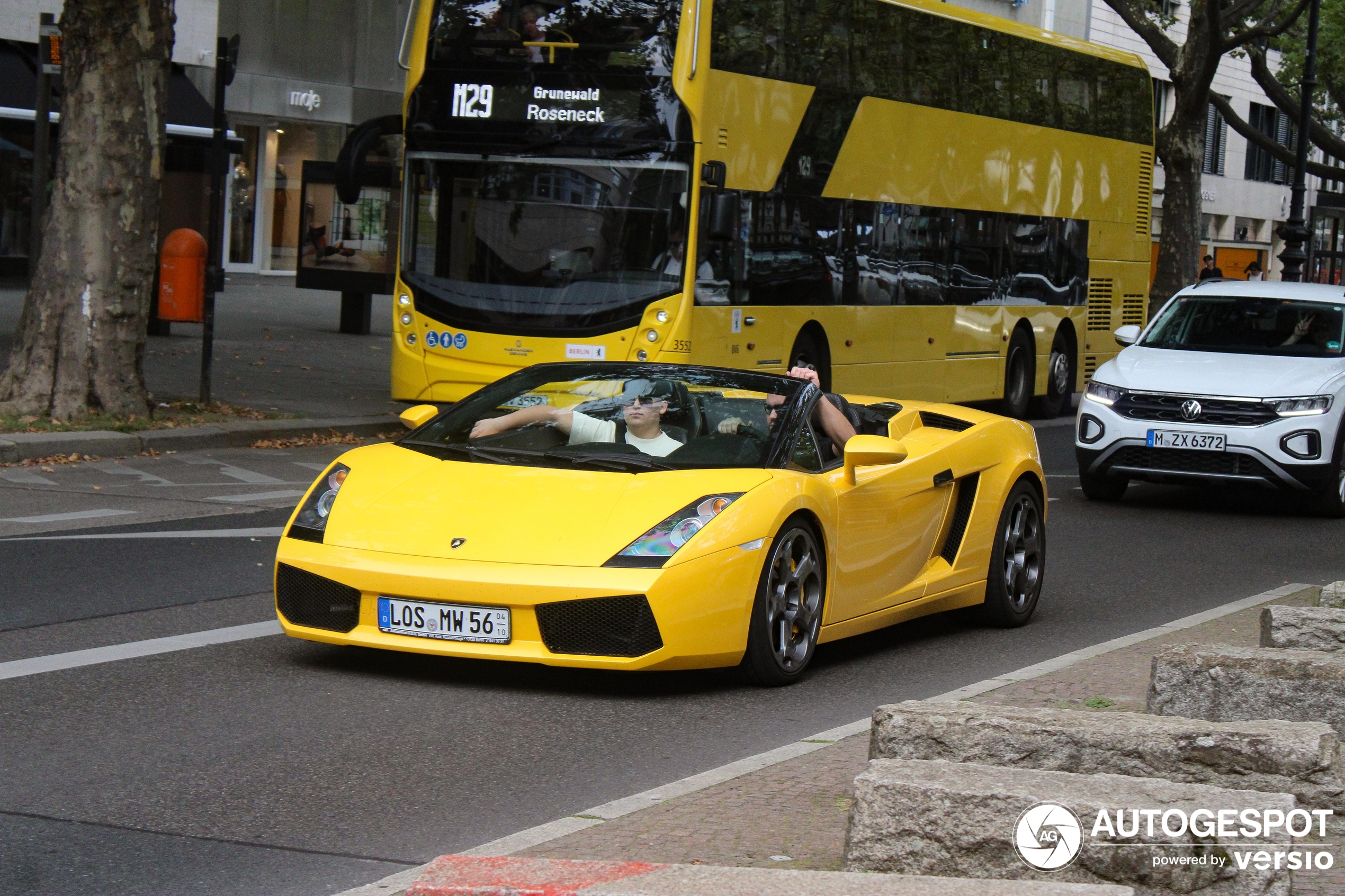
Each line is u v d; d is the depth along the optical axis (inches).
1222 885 149.9
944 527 325.4
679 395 294.5
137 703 243.8
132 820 188.9
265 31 1414.9
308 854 179.3
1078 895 135.9
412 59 604.4
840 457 305.0
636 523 256.5
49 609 308.0
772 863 168.4
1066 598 382.3
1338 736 196.5
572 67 582.9
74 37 565.6
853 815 157.5
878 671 293.6
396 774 212.2
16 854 175.6
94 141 566.9
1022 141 826.8
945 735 189.3
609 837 177.8
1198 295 588.7
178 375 730.2
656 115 574.2
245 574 352.8
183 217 900.6
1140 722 189.5
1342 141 1434.5
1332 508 549.3
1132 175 954.7
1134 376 546.3
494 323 586.6
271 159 1462.8
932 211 747.4
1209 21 1237.1
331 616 261.6
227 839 183.5
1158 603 377.7
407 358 601.6
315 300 1284.4
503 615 249.6
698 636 253.4
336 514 267.1
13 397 565.9
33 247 648.4
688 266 572.7
